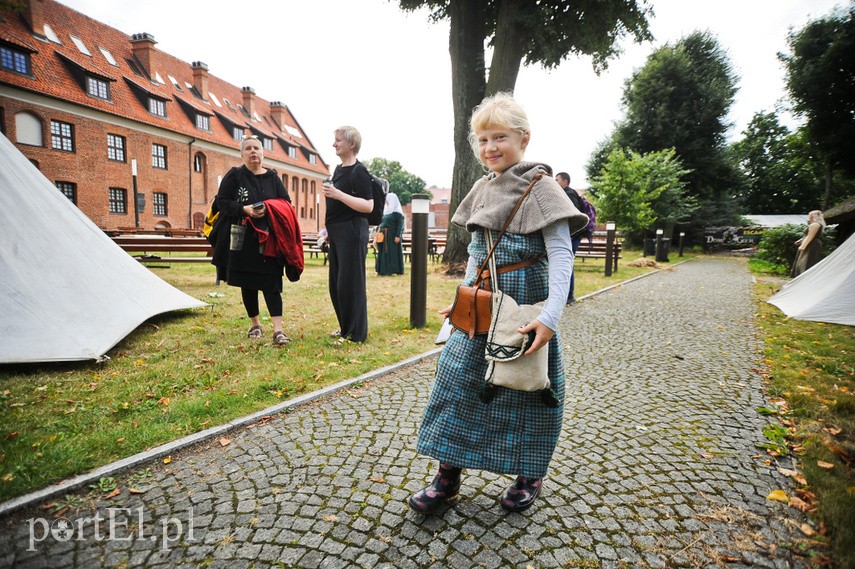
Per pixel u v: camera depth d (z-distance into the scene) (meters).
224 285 7.79
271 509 1.93
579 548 1.74
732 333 5.52
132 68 30.77
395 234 10.22
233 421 2.66
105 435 2.41
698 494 2.12
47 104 24.08
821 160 24.62
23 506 1.86
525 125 1.71
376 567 1.62
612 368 4.11
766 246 14.66
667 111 28.55
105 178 27.14
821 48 22.70
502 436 1.78
